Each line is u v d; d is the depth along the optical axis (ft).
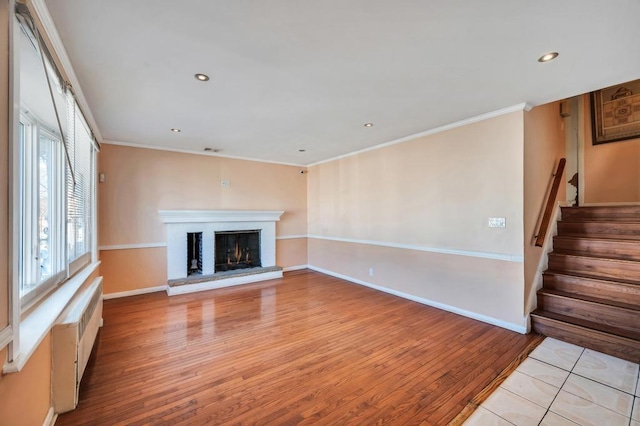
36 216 6.30
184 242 15.97
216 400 6.54
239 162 18.33
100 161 13.96
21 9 4.11
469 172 11.40
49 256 7.35
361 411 6.19
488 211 10.82
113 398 6.58
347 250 17.75
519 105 9.84
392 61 6.99
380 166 15.38
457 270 11.91
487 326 10.64
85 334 7.20
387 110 10.31
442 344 9.24
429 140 12.88
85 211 10.14
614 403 6.41
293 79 7.88
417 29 5.74
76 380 6.22
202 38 5.98
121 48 6.30
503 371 7.70
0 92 3.72
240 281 16.89
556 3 4.99
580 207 12.71
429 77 7.82
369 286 16.21
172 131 12.76
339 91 8.68
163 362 8.18
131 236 14.73
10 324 3.92
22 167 6.16
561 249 11.80
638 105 13.09
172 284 14.67
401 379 7.34
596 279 9.83
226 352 8.77
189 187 16.52
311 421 5.89
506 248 10.34
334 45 6.29
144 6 4.98
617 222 11.29
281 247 20.13
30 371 4.79
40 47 4.80
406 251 14.05
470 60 6.96
